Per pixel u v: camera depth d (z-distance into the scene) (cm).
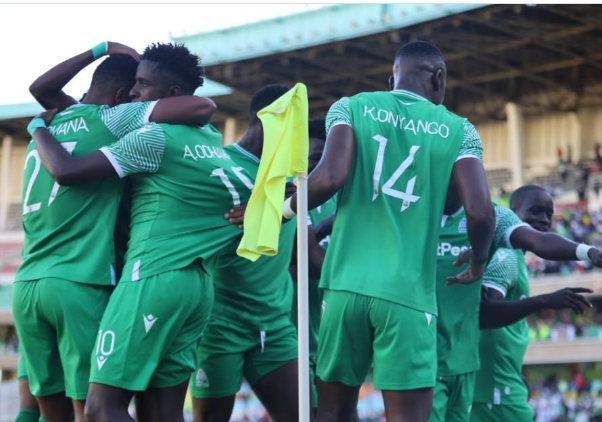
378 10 2586
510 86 3025
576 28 2525
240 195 519
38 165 520
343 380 482
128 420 472
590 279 2439
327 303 479
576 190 2955
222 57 2828
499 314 614
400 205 475
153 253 493
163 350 487
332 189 463
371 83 2892
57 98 548
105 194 512
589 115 3041
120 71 552
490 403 702
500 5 2411
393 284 461
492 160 3206
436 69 510
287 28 2738
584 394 2562
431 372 468
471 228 472
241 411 2542
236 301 609
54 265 506
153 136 499
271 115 464
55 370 523
